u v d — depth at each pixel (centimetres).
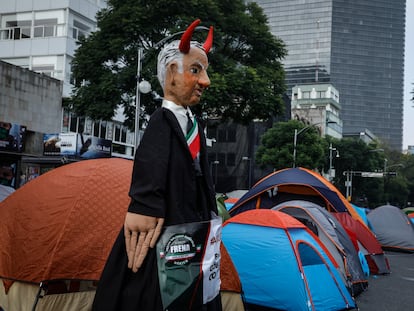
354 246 936
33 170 2034
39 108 2098
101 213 436
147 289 208
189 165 225
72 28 2492
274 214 679
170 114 224
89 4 2598
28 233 432
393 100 13688
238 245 661
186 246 211
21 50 2491
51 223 429
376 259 1080
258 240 651
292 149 3484
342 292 662
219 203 942
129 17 1656
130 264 209
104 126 2697
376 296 807
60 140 1934
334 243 771
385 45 13725
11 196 477
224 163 4547
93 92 1694
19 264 423
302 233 671
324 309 610
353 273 801
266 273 623
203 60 241
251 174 4481
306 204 873
